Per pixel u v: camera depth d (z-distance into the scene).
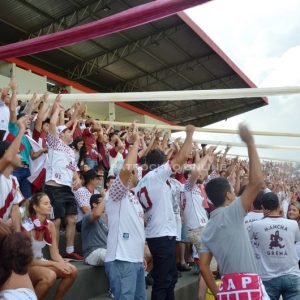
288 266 3.74
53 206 4.80
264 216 3.92
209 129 7.23
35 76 14.46
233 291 2.58
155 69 18.30
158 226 3.84
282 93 4.29
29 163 4.80
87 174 5.72
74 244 5.16
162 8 2.88
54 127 4.99
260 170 2.60
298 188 10.71
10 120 4.68
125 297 3.38
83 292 4.21
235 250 2.64
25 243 2.12
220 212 2.76
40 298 3.31
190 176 5.24
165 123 22.89
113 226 3.52
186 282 5.04
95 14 13.63
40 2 12.62
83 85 18.67
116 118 19.75
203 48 16.62
